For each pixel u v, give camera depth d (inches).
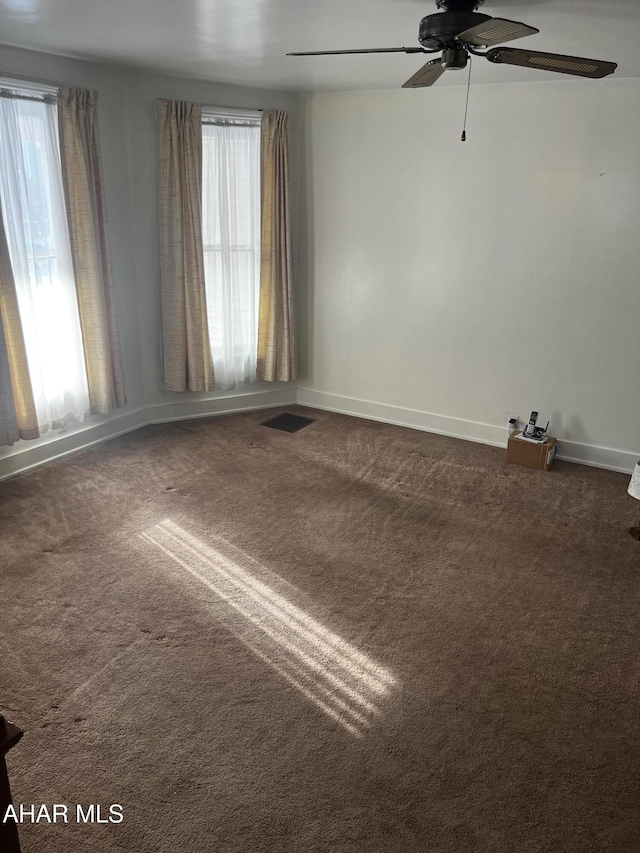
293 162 201.2
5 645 106.6
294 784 84.0
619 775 86.7
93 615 114.3
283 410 220.1
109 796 81.7
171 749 88.6
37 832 77.0
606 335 170.9
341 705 96.7
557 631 113.9
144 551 134.0
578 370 176.9
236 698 97.4
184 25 120.5
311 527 145.1
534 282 176.6
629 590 125.6
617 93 155.0
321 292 210.5
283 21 115.0
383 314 202.1
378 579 127.0
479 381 192.2
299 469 174.4
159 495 157.8
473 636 112.1
